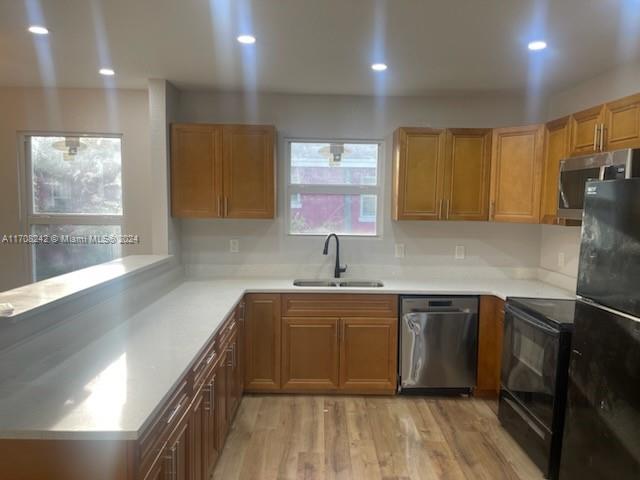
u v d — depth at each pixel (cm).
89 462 132
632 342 181
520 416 277
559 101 368
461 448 278
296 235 396
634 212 180
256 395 350
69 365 181
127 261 303
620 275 188
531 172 336
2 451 131
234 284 359
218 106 379
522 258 397
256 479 244
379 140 390
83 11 216
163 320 250
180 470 176
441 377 345
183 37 250
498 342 337
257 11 215
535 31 237
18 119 375
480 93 369
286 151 389
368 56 280
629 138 243
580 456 216
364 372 346
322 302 343
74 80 345
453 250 399
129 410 141
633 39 246
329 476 248
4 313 159
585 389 212
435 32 239
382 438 289
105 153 388
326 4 207
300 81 340
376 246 398
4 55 283
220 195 356
